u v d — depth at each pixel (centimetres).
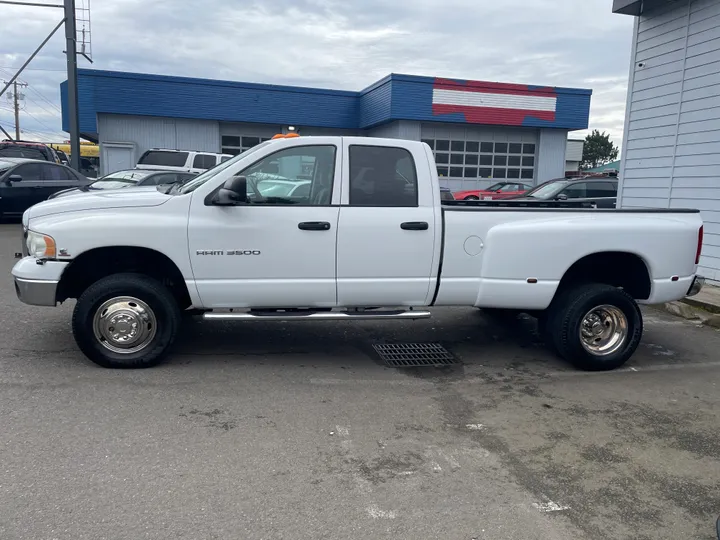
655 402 490
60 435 387
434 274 523
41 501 313
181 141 2519
